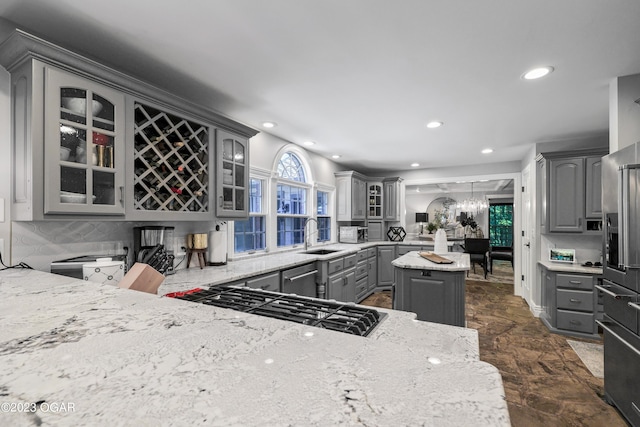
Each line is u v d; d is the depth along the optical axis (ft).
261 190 12.07
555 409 6.48
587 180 11.03
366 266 16.05
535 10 4.84
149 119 6.39
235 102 8.66
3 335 2.17
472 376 1.57
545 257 12.63
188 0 4.62
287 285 9.49
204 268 8.52
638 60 6.28
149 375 1.60
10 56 4.82
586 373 7.96
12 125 5.03
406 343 2.86
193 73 6.96
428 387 1.47
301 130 11.37
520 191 16.52
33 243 5.45
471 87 7.68
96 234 6.43
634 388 5.66
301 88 7.77
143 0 4.61
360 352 1.87
